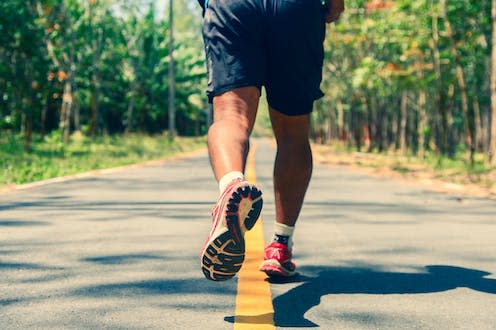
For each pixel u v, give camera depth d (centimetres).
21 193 877
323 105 5822
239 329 268
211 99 293
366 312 297
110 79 5056
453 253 457
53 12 2945
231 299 317
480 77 2575
